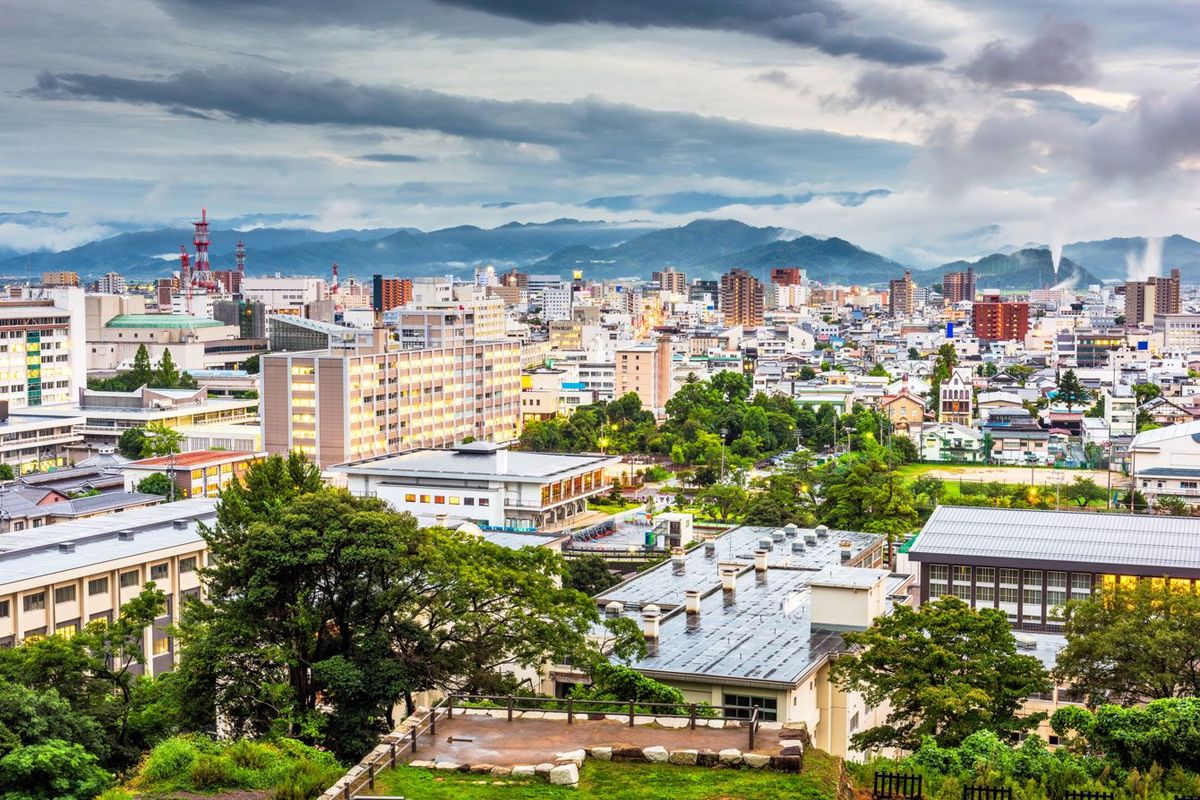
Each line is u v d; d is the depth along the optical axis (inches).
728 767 2955.2
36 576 7253.9
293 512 4857.3
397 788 2822.3
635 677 4798.2
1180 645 4968.0
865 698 4864.7
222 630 4709.6
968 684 4598.9
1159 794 3400.6
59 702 4237.2
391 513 5147.6
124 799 3385.8
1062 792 3457.2
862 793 3211.1
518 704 4114.2
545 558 5595.5
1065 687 5885.8
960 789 3297.2
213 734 4889.3
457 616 4842.5
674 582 7185.0
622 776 2903.5
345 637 4837.6
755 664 5334.6
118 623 5162.4
